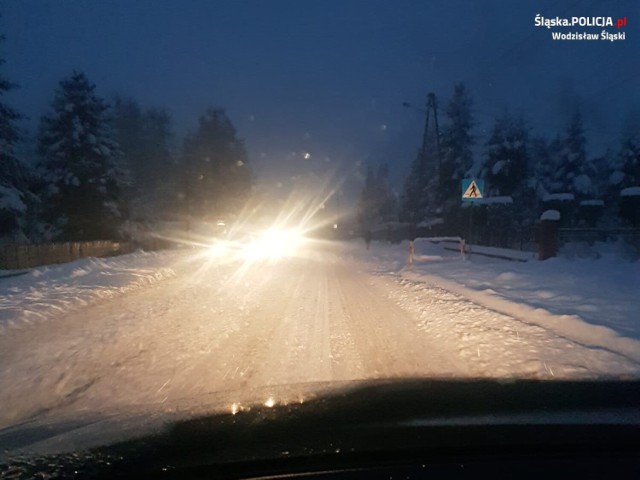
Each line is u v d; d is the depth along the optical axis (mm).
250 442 3375
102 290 14852
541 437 3486
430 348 8383
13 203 29281
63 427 4121
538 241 21797
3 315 10836
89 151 37969
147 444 3383
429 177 54469
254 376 6922
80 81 38156
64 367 7430
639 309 10398
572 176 45469
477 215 40719
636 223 31312
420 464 3232
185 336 9438
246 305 13016
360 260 29281
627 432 3570
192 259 28406
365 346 8570
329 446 3299
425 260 25375
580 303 11258
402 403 4238
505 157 41156
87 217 37906
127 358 7938
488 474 3119
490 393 4555
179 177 68312
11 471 3041
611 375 6395
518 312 11188
